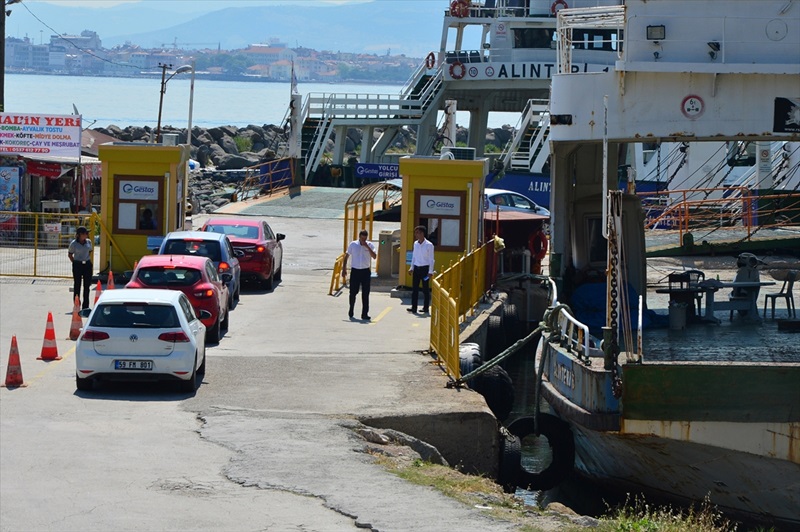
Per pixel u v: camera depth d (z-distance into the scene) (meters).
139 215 36.28
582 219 30.17
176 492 14.24
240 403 19.91
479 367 23.11
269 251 35.03
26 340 26.19
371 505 13.71
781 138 21.88
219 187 79.12
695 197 48.03
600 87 21.92
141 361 20.27
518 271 37.97
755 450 16.84
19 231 44.25
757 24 21.75
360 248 30.14
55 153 48.19
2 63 54.62
